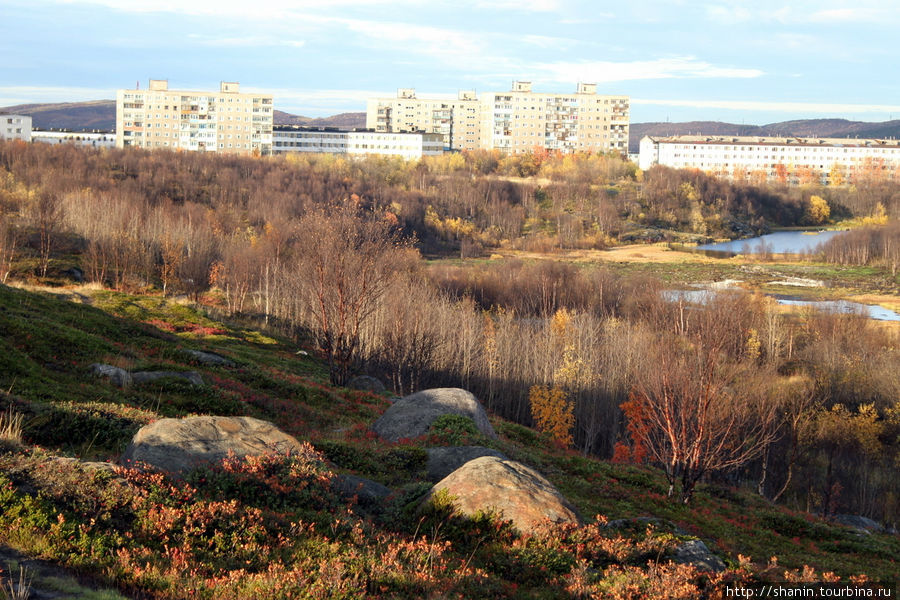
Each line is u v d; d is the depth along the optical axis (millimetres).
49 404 23062
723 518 30312
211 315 70188
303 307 77688
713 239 183625
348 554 14289
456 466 24828
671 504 30609
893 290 122375
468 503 17969
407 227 146750
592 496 29609
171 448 18297
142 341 41938
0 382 25625
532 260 139250
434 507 18047
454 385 71625
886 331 89188
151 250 93312
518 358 72625
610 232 175000
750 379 52500
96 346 35406
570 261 144375
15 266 77312
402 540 15945
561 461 34688
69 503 13828
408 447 26328
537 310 97125
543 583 15352
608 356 70750
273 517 15836
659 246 167500
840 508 57062
